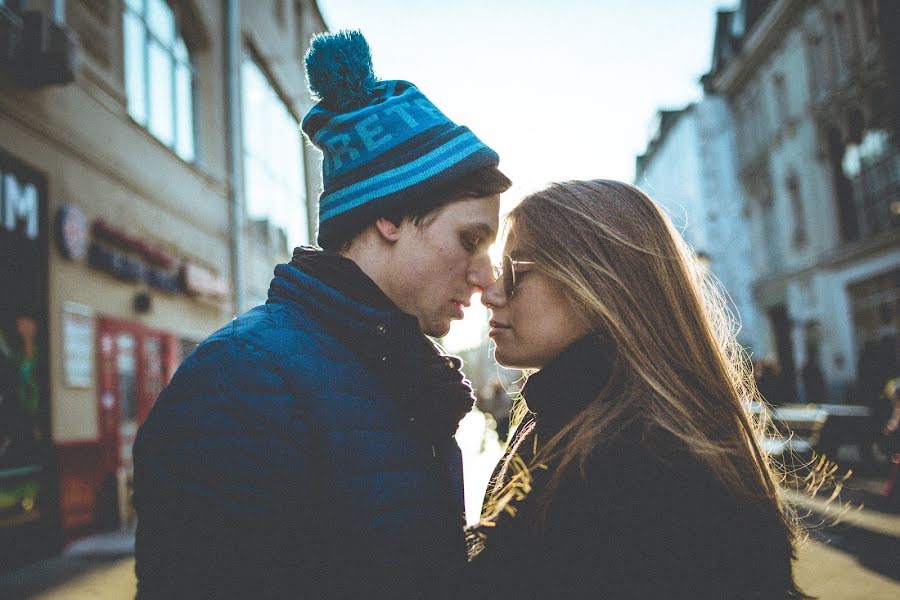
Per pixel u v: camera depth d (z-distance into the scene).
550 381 1.36
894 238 17.45
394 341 1.24
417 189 1.28
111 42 8.21
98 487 7.19
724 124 33.00
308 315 1.23
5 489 5.73
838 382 20.55
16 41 6.01
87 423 7.23
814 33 20.73
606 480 1.11
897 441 7.74
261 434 1.06
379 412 1.19
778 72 23.30
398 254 1.32
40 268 6.57
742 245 31.59
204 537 1.02
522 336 1.42
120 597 4.79
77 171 7.27
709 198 32.72
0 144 6.00
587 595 1.07
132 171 8.53
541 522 1.13
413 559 1.14
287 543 1.06
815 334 22.06
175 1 10.42
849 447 12.74
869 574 4.61
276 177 15.60
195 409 1.06
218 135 11.75
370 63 1.38
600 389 1.31
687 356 1.32
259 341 1.13
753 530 1.16
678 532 1.07
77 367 7.08
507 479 1.41
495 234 1.38
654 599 1.05
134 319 8.46
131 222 8.48
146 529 1.05
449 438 1.35
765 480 1.34
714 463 1.15
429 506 1.21
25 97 6.38
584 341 1.35
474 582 1.18
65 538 6.46
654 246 1.37
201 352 1.12
